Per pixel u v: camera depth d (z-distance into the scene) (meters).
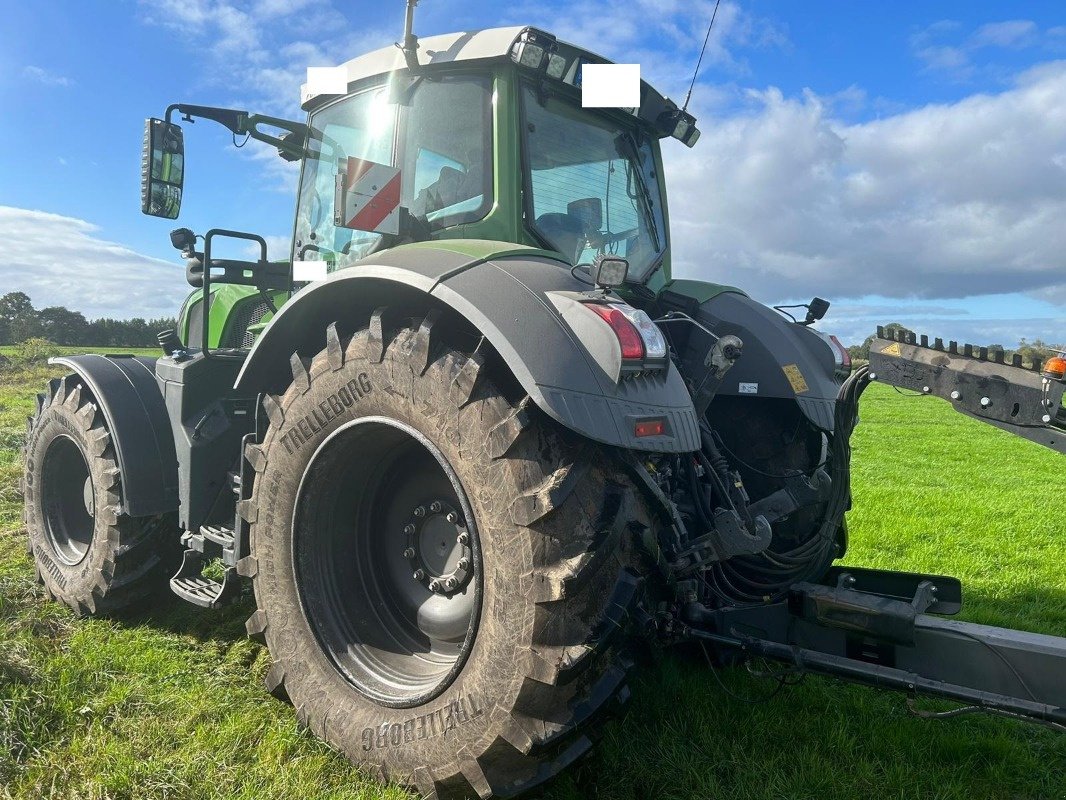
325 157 3.48
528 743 1.98
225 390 3.54
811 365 3.13
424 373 2.23
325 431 2.52
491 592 2.08
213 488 3.43
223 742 2.53
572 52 2.87
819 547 2.96
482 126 2.81
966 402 2.30
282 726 2.61
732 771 2.47
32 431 4.19
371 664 2.53
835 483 2.89
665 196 3.67
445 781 2.18
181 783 2.29
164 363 3.64
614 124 3.32
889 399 29.16
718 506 2.78
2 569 4.32
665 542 2.29
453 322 2.34
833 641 2.47
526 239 2.77
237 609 3.77
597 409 2.02
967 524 6.93
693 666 3.23
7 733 2.49
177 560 3.76
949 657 2.25
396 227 2.77
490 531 2.08
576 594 1.99
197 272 3.71
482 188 2.79
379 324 2.38
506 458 2.06
